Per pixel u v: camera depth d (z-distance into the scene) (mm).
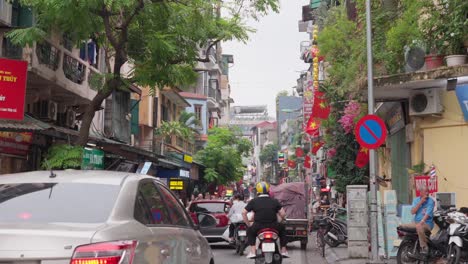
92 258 4109
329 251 18000
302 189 20391
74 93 19469
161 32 15781
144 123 36375
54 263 4070
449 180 14633
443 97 14805
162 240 5164
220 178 51531
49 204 4832
